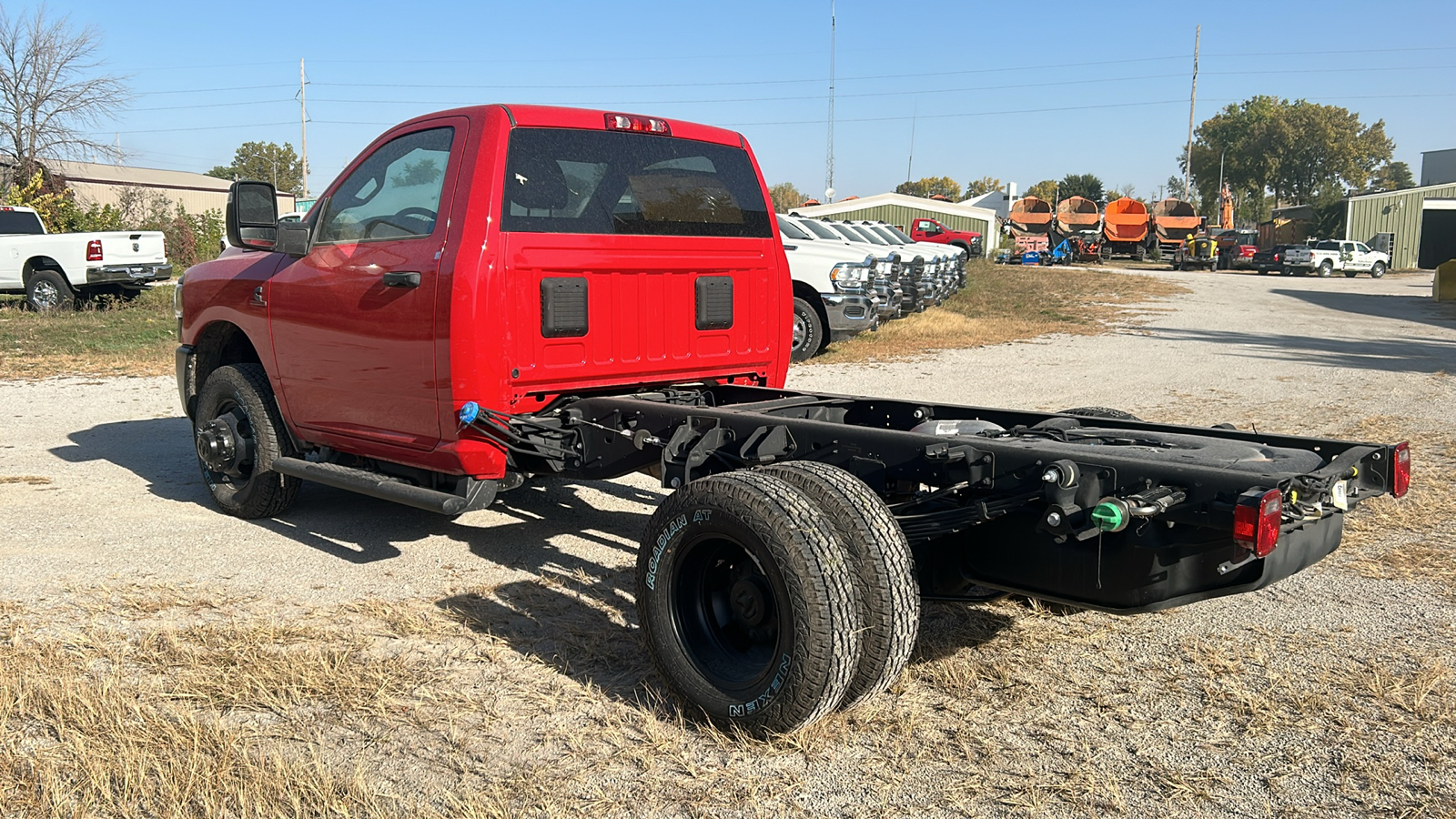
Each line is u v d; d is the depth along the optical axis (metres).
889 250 17.41
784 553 3.01
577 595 4.56
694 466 3.83
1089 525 3.06
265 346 5.51
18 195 32.50
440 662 3.81
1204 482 2.85
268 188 5.06
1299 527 2.97
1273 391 11.03
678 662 3.34
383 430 4.84
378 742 3.20
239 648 3.84
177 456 7.71
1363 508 5.92
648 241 4.86
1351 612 4.33
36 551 5.21
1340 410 9.67
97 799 2.82
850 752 3.15
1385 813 2.83
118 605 4.39
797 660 3.00
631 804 2.85
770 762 3.09
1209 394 10.85
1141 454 3.19
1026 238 48.19
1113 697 3.54
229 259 5.96
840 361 13.85
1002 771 3.04
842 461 3.66
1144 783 2.98
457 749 3.16
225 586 4.68
